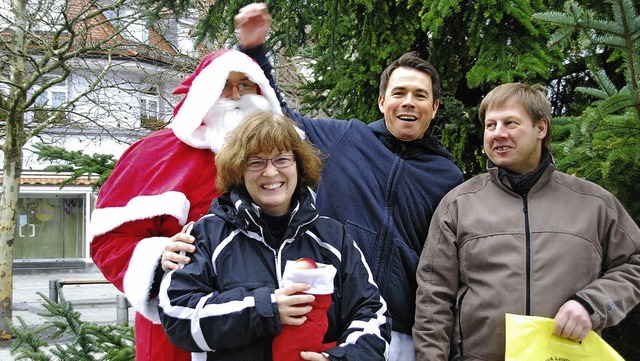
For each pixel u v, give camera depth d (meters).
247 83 2.32
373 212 2.25
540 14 2.20
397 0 3.23
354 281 1.80
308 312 1.60
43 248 20.83
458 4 2.97
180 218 2.05
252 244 1.76
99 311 11.45
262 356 1.67
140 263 1.89
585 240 1.94
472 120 3.34
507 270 1.95
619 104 2.11
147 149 2.15
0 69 10.96
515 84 2.12
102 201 2.06
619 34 2.10
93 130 15.45
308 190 1.88
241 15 2.43
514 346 1.83
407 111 2.37
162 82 11.69
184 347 1.64
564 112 3.53
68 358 3.16
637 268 1.93
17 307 12.30
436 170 2.41
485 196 2.11
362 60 3.67
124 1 9.94
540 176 2.05
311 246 1.80
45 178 18.36
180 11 4.94
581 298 1.84
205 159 2.17
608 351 1.84
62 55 9.54
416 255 2.27
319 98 4.48
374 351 1.68
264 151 1.75
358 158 2.36
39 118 11.50
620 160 2.14
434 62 3.44
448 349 2.04
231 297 1.62
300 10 3.93
